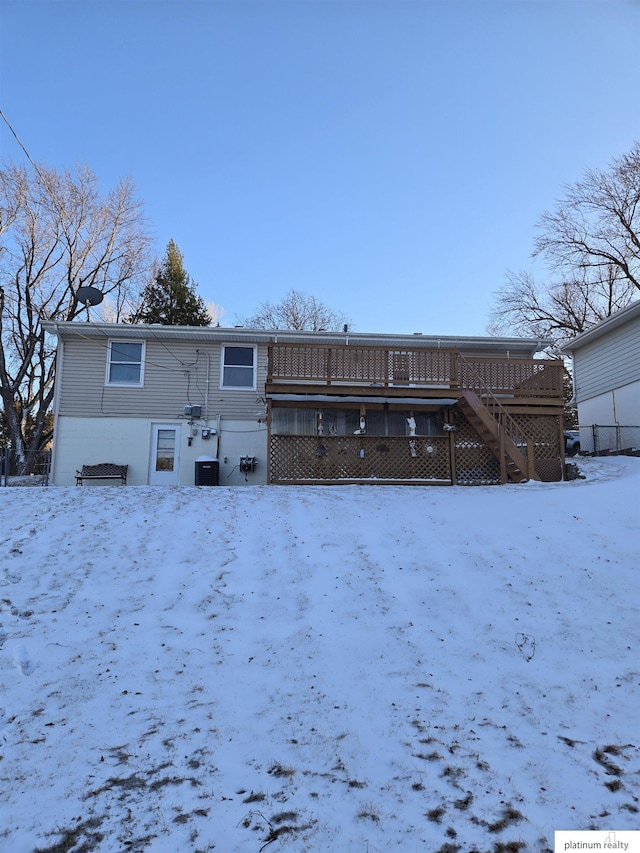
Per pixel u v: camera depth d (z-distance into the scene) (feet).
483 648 16.30
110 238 92.94
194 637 16.60
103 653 15.46
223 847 8.72
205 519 27.76
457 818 9.53
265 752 11.34
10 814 9.34
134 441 49.93
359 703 13.34
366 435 45.93
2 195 81.87
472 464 47.09
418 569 21.90
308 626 17.46
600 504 29.43
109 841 8.80
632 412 53.98
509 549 24.02
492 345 54.39
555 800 10.04
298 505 30.94
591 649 16.25
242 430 51.26
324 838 8.98
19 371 83.97
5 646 15.55
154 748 11.35
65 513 27.94
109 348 51.03
